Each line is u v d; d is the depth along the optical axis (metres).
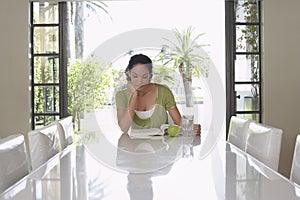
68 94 4.39
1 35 4.25
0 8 4.25
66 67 4.39
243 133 2.84
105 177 1.66
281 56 4.23
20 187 1.49
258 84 4.37
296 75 4.24
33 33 4.41
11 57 4.27
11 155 1.84
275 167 2.21
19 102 4.27
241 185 1.50
